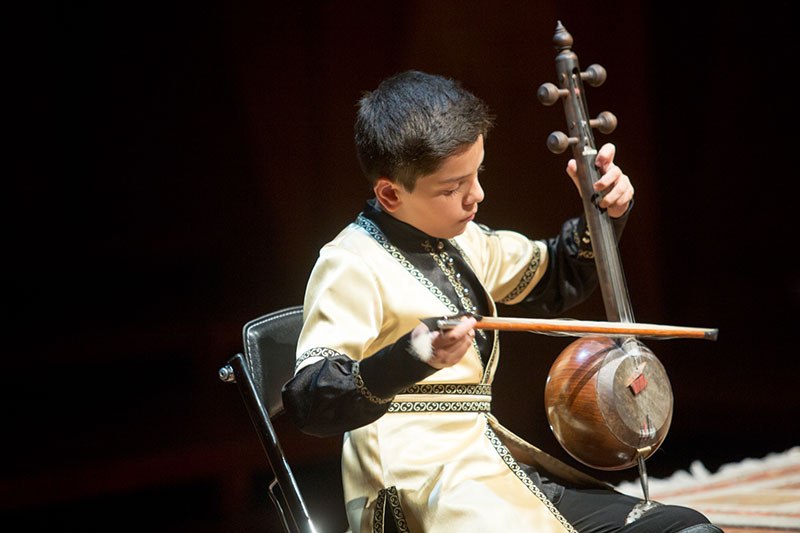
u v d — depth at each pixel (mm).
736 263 21844
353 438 6648
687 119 21297
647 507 6609
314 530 6258
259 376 6801
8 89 17438
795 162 21625
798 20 21062
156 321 18547
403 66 18703
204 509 15617
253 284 18859
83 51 17672
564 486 7027
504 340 18812
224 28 18109
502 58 18984
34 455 16000
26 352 17938
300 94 18516
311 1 18250
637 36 20391
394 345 5758
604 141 20625
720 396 19297
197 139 18422
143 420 16938
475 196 6484
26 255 18109
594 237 7242
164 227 18625
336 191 18797
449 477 6293
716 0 20891
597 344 6879
